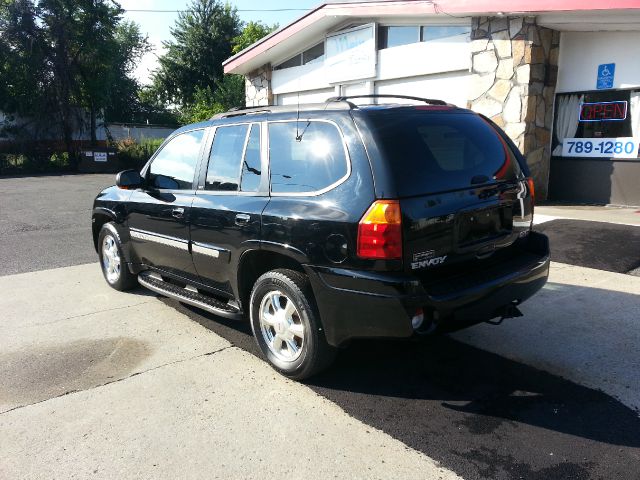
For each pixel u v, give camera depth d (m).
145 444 3.02
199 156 4.62
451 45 10.70
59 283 6.35
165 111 52.72
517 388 3.55
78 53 28.77
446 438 3.01
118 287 5.92
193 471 2.78
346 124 3.41
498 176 3.74
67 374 3.92
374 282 3.12
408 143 3.34
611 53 9.45
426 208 3.21
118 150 30.02
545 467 2.73
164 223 4.83
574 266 6.13
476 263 3.57
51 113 28.20
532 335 4.36
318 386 3.65
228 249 4.06
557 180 10.58
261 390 3.61
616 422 3.12
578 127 10.11
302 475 2.72
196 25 42.06
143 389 3.66
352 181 3.27
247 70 17.14
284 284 3.60
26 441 3.08
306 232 3.41
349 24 12.81
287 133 3.80
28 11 26.92
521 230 3.94
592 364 3.83
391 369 3.88
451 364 3.92
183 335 4.62
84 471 2.80
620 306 4.90
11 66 27.52
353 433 3.08
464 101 10.76
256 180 3.96
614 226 7.73
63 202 14.45
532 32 9.34
